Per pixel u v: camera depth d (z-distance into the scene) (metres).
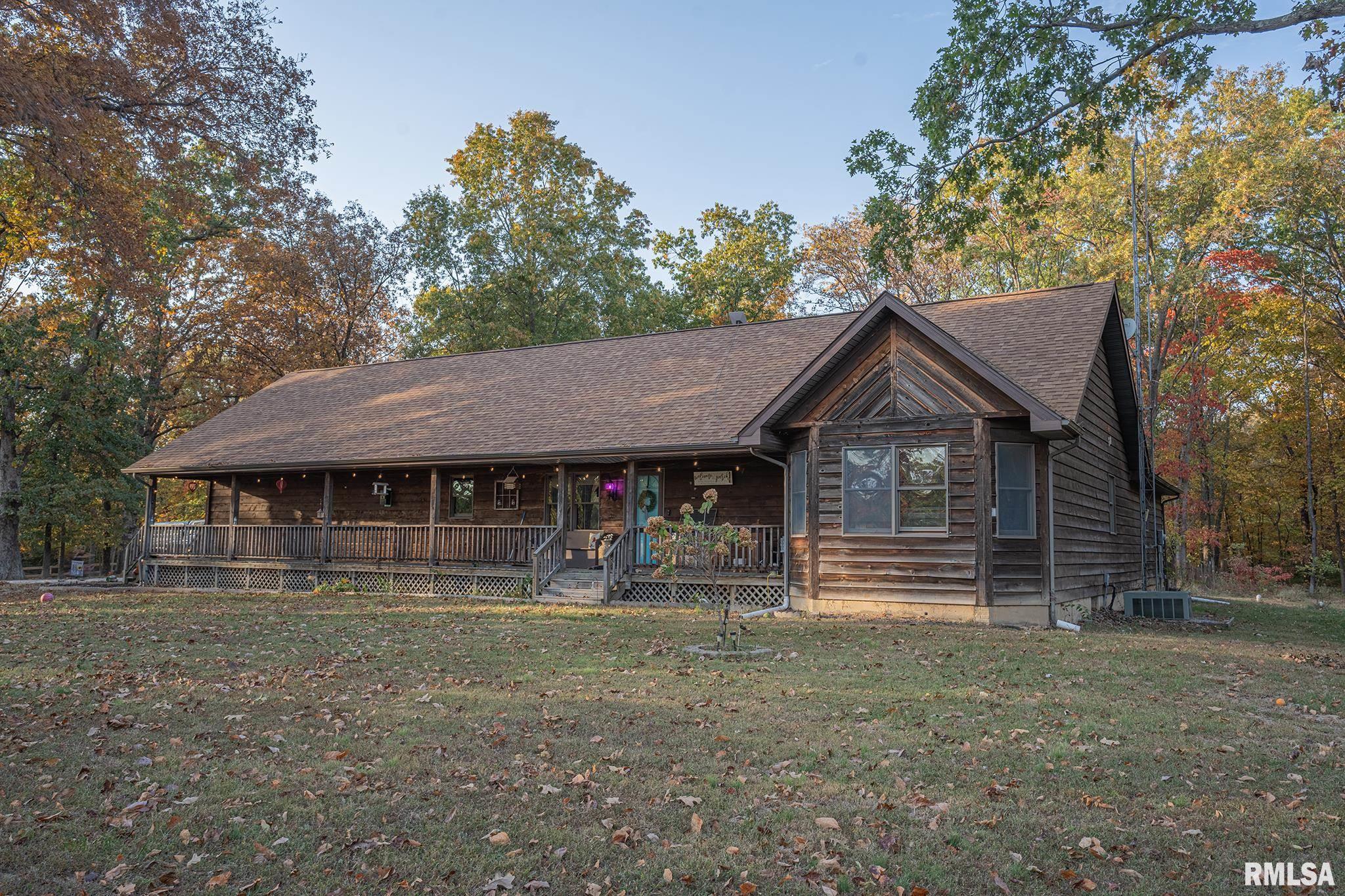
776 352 20.41
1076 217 34.16
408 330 42.97
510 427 20.36
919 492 14.61
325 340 37.56
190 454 23.91
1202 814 5.25
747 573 16.91
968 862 4.53
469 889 4.22
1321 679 9.63
